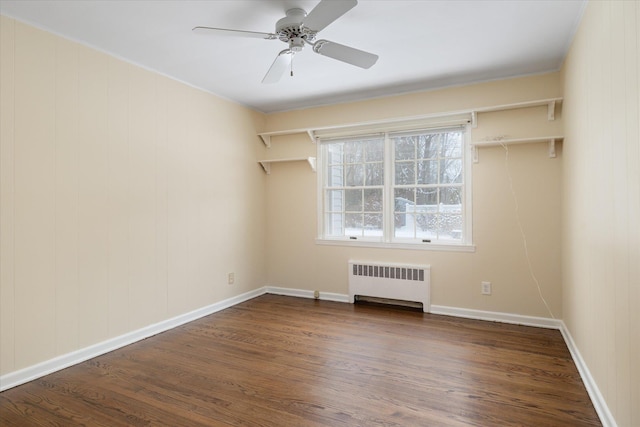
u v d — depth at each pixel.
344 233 4.57
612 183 1.83
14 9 2.34
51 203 2.62
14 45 2.42
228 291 4.29
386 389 2.34
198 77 3.62
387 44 2.92
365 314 3.96
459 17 2.51
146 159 3.32
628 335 1.62
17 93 2.43
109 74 3.01
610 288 1.88
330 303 4.42
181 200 3.67
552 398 2.21
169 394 2.30
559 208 3.45
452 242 3.95
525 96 3.57
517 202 3.61
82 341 2.81
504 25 2.62
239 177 4.46
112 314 3.03
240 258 4.47
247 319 3.82
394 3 2.33
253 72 3.49
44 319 2.57
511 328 3.48
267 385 2.41
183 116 3.71
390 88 3.98
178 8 2.36
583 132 2.46
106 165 2.98
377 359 2.80
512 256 3.64
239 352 2.96
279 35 2.35
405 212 4.22
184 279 3.70
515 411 2.08
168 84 3.55
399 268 4.13
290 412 2.09
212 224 4.06
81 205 2.80
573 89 2.80
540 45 2.95
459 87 3.84
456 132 3.94
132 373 2.59
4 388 2.35
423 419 2.01
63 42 2.70
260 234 4.83
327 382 2.45
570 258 3.00
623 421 1.68
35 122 2.53
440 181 4.04
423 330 3.43
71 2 2.27
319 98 4.33
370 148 4.41
